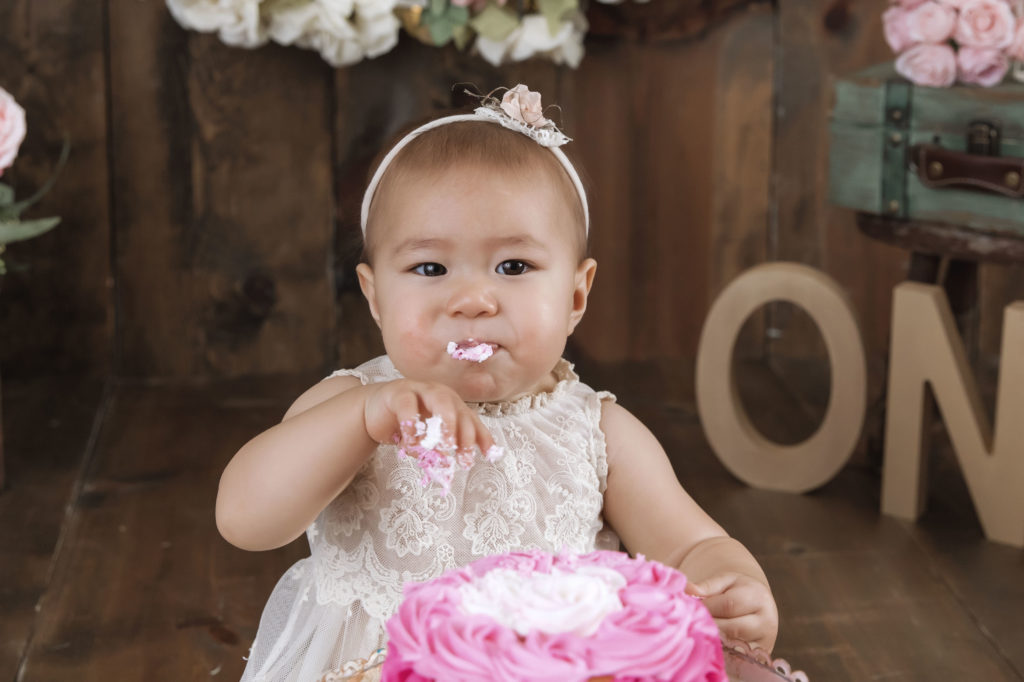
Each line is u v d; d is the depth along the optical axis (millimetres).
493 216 1048
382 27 2439
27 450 2408
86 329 2783
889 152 2178
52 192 2691
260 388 2812
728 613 1016
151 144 2713
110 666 1664
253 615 1816
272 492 1023
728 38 2854
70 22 2615
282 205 2801
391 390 949
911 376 2146
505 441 1131
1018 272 2846
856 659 1713
